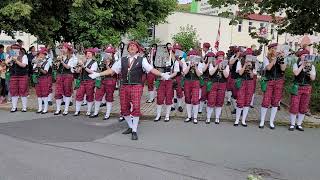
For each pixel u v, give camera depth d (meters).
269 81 9.44
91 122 9.66
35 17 14.98
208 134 8.66
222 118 10.57
